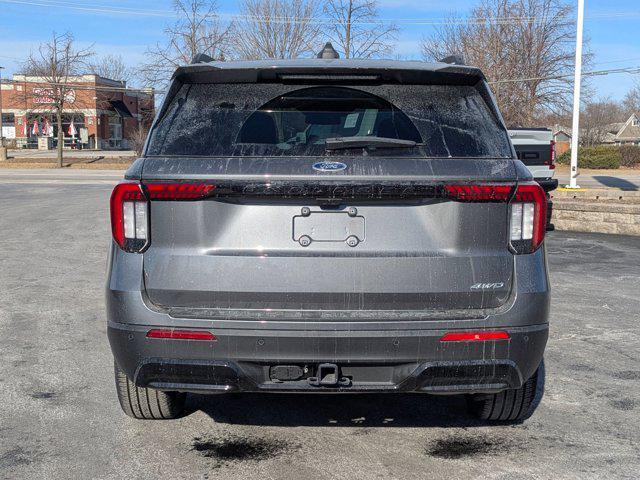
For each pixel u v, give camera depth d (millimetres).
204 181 3195
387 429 4121
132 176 3277
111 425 4148
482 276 3248
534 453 3797
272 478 3486
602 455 3777
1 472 3529
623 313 6938
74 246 11219
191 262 3219
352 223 3229
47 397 4602
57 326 6387
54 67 45469
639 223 12609
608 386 4891
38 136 65500
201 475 3516
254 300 3217
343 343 3162
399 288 3211
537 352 3318
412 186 3180
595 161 44156
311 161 3236
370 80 3562
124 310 3240
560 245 11516
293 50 41688
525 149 12664
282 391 3270
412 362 3223
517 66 46781
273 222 3225
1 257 10133
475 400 4117
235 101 3514
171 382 3301
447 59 4086
